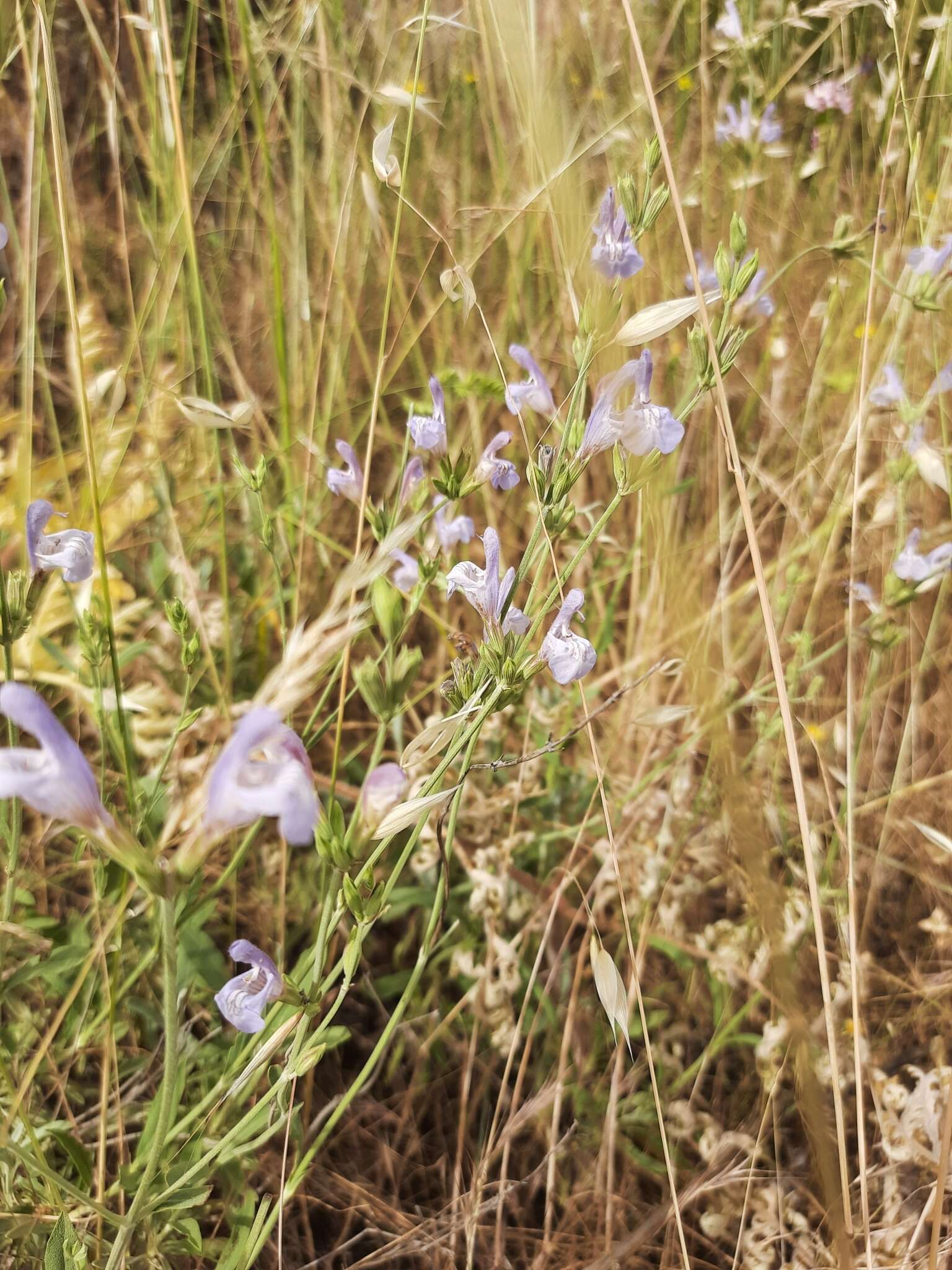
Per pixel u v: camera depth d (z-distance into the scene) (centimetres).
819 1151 21
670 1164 27
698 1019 39
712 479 48
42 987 33
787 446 52
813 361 54
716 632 41
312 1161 33
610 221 26
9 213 44
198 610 36
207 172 53
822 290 53
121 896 29
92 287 51
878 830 43
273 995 21
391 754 41
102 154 55
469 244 50
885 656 47
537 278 52
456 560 37
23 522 37
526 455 48
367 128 51
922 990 38
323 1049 22
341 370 48
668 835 39
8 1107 27
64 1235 24
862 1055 34
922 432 40
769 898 22
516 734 43
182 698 38
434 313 43
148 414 42
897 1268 29
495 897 35
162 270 45
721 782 23
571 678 24
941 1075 34
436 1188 34
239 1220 28
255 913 37
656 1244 32
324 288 50
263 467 32
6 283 48
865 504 48
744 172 52
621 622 48
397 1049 36
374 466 49
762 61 59
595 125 50
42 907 35
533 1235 33
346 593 17
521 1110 32
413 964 38
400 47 52
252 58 44
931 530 48
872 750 46
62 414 48
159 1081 32
